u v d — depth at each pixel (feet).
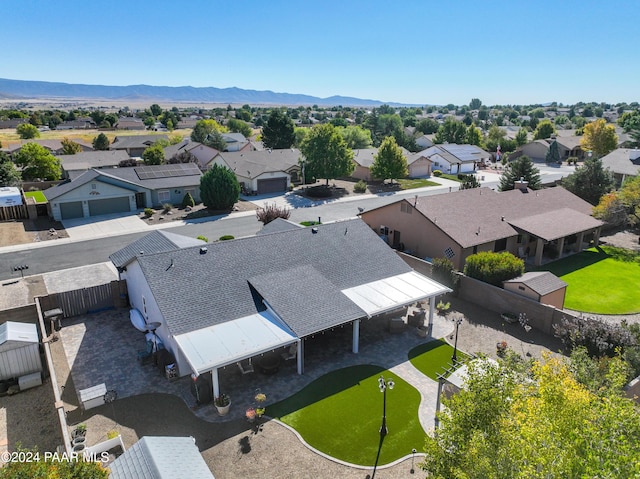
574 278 117.91
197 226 164.76
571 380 42.80
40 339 82.94
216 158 256.32
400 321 87.40
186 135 524.93
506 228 128.57
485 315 96.12
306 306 76.74
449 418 42.68
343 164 229.66
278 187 228.84
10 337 71.26
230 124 524.11
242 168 229.45
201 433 59.72
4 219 169.68
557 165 327.26
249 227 163.43
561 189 165.99
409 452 56.70
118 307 97.09
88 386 70.13
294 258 90.27
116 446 56.34
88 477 41.65
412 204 129.49
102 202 179.42
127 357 78.13
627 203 147.02
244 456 55.72
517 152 367.66
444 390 65.98
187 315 71.56
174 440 49.83
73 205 173.27
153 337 76.74
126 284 96.84
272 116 357.00
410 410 64.75
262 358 74.43
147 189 189.37
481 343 84.33
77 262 127.13
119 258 96.68
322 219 173.88
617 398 35.96
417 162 279.28
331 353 80.23
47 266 123.95
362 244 100.78
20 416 64.49
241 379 71.92
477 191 148.46
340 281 88.43
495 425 39.14
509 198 148.46
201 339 67.31
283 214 158.30
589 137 320.29
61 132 548.31
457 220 126.82
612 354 73.41
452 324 91.91
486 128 655.35
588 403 37.93
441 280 105.60
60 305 91.35
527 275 98.48
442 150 312.91
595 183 178.60
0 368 70.49
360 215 148.87
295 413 63.77
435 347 82.69
